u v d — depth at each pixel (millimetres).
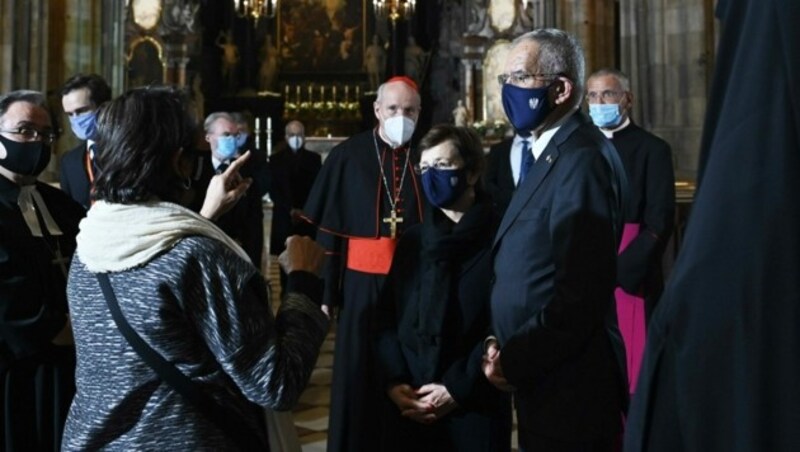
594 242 2584
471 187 3158
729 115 1520
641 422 1643
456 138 3094
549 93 2801
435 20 25906
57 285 3256
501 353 2631
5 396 3047
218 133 5488
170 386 2082
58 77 11992
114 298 2080
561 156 2756
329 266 4418
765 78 1480
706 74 9547
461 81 22469
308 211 4453
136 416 2084
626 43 10422
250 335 2076
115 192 2154
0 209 3168
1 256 3057
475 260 3088
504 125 19938
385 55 26094
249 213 5754
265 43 25922
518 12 21656
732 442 1446
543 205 2748
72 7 12148
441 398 2969
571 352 2586
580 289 2553
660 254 4547
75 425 2115
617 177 2836
